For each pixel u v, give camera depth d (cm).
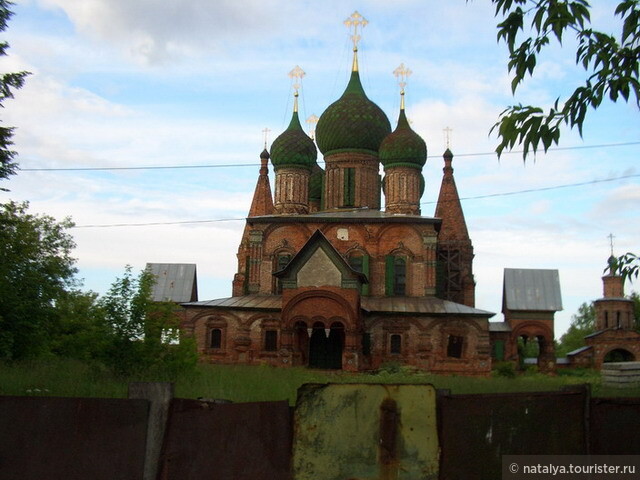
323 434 1077
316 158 7031
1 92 2542
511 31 972
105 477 1084
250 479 1077
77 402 1100
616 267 1150
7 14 2547
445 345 5694
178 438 1095
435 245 6122
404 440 1062
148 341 2891
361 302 5847
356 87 7044
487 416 1064
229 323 5812
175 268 7650
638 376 3631
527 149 951
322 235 5312
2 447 1084
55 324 3797
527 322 6806
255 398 2383
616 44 943
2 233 3366
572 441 1063
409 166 6594
